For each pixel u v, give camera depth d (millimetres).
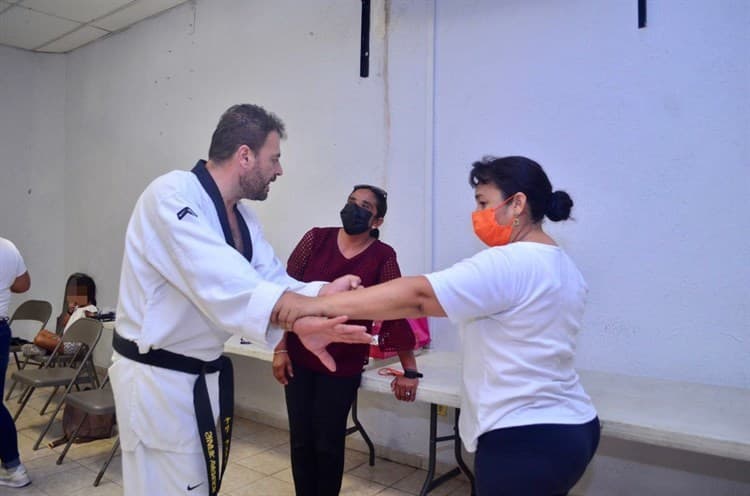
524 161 1317
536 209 1306
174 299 1263
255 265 1472
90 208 5008
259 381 3627
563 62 2455
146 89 4445
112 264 4793
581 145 2408
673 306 2199
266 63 3594
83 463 2908
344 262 2100
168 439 1274
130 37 4582
